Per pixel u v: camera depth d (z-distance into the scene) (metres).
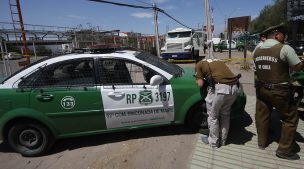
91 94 4.16
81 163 4.02
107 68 4.28
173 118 4.45
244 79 10.02
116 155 4.16
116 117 4.29
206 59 3.95
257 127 4.00
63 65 4.25
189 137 4.55
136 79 4.32
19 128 4.20
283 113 3.57
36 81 4.20
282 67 3.39
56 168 3.94
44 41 16.19
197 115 4.55
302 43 10.02
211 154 3.95
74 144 4.69
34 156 4.35
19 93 4.10
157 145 4.36
